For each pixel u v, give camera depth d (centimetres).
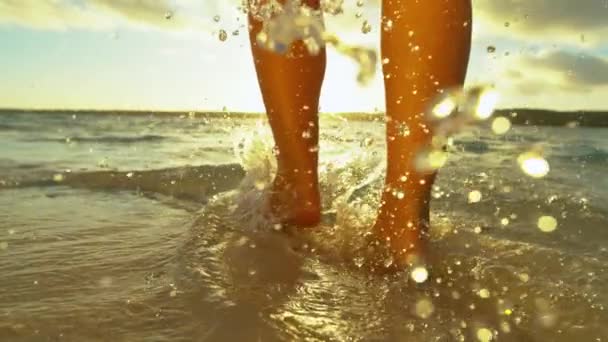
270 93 80
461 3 64
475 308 62
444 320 59
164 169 161
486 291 66
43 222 104
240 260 76
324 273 72
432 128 66
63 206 120
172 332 55
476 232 89
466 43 64
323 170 111
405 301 63
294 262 76
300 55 77
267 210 91
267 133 104
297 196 87
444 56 64
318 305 62
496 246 81
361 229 83
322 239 83
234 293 65
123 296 64
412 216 71
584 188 131
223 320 57
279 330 55
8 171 167
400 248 72
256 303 62
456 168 155
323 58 79
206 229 91
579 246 87
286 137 83
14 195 133
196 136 360
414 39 64
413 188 69
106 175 155
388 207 72
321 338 54
